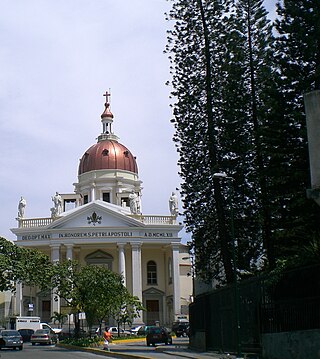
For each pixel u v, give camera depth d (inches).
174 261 2687.0
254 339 909.8
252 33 1344.7
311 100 794.2
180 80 1385.3
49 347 1656.0
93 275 1705.2
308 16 1051.9
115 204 3061.0
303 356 741.3
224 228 1306.6
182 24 1382.9
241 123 1316.4
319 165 778.2
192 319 1294.3
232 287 1013.8
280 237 1099.3
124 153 3221.0
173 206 2787.9
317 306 723.4
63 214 2760.8
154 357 1022.4
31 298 2642.7
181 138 1380.4
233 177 1310.3
